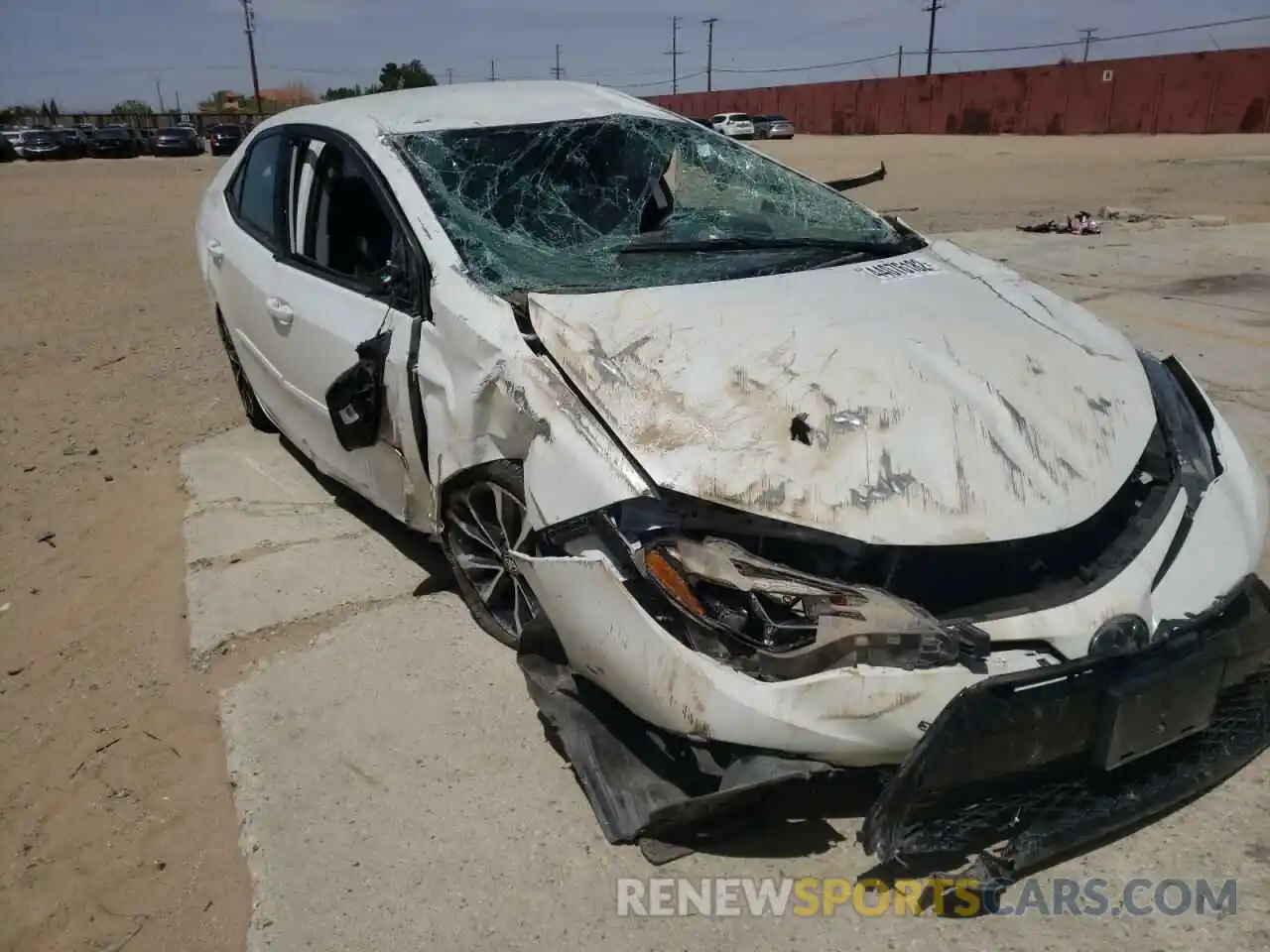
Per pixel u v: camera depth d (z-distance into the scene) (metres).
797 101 53.53
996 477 2.38
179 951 2.39
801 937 2.26
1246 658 2.43
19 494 5.02
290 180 4.21
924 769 2.09
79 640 3.76
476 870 2.49
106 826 2.83
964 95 42.53
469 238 3.30
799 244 3.47
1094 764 2.27
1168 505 2.54
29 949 2.46
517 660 2.83
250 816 2.71
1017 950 2.21
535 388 2.69
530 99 4.07
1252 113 32.19
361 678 3.26
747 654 2.22
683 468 2.39
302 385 3.99
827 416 2.47
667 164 3.84
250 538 4.28
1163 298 7.47
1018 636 2.24
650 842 2.49
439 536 3.36
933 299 3.03
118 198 19.73
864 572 2.28
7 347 7.55
